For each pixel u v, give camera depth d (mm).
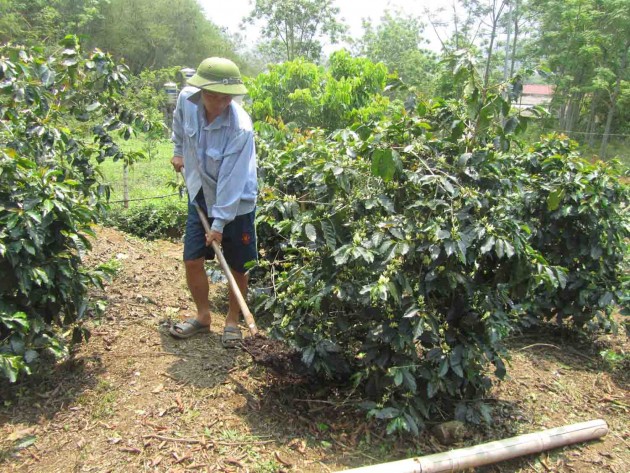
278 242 4453
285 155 4348
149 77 16312
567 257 4316
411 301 2777
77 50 3885
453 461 2621
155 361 3355
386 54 31797
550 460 2877
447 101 3244
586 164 4320
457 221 2744
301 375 3023
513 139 3225
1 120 3574
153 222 6793
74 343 3262
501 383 3613
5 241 2730
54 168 3600
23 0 22312
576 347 4387
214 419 2879
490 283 3014
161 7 34250
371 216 3045
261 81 9992
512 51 23391
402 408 2781
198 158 3316
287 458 2660
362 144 3160
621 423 3281
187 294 4469
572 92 21094
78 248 3066
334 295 2904
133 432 2723
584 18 19516
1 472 2416
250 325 3100
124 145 14023
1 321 2721
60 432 2688
